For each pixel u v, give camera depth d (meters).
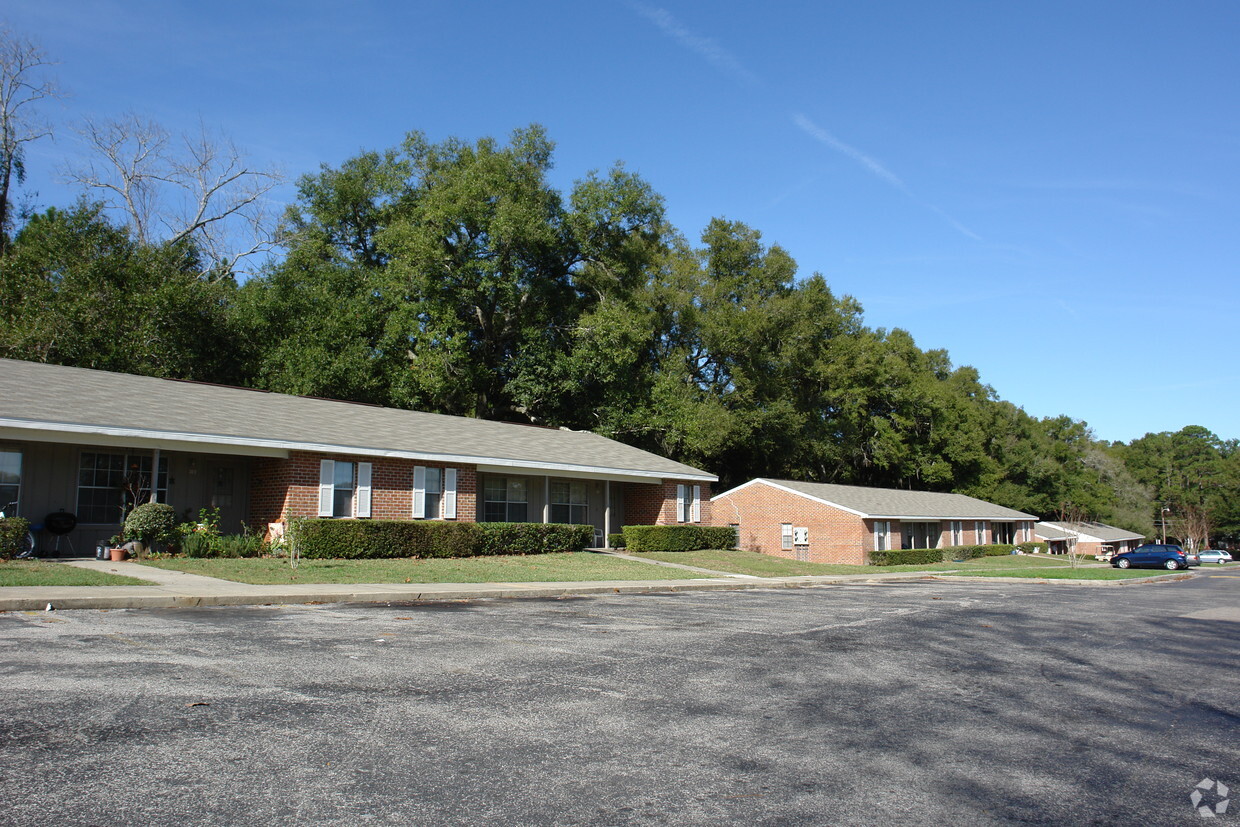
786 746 5.98
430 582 16.94
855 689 8.03
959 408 67.50
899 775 5.45
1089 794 5.26
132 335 31.73
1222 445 131.25
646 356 47.41
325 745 5.44
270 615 11.23
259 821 4.18
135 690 6.47
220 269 42.81
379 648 8.86
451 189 39.28
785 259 50.28
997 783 5.39
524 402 41.50
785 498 41.19
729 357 48.28
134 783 4.61
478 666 8.15
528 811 4.50
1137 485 90.88
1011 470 73.94
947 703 7.66
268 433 20.33
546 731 6.04
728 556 30.97
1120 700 8.23
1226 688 9.11
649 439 45.09
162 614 10.78
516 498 28.48
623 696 7.21
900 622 13.76
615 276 44.53
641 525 30.92
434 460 24.02
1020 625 14.23
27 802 4.26
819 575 27.64
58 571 13.95
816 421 54.38
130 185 40.16
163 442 18.44
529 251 41.62
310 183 43.38
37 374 19.55
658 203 44.78
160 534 18.03
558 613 12.99
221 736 5.49
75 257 32.22
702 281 48.28
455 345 37.84
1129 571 39.97
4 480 17.48
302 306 38.91
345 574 16.92
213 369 36.41
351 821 4.24
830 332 52.88
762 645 10.39
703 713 6.78
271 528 20.98
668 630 11.37
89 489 18.78
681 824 4.41
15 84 35.84
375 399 39.00
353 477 22.20
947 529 48.75
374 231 45.09
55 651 7.79
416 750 5.44
